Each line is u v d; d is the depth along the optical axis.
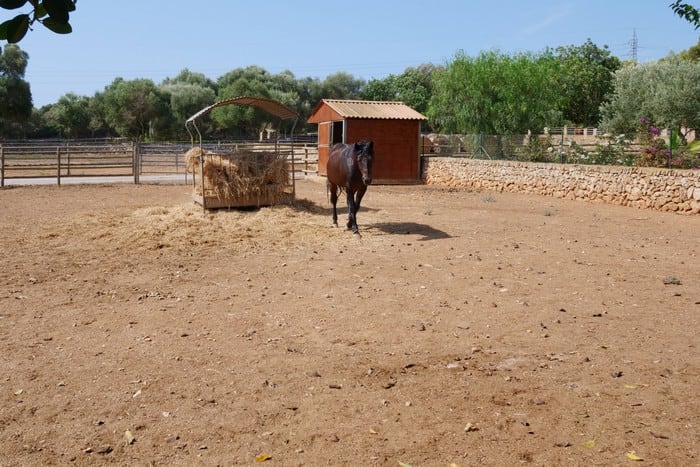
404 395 4.55
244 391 4.63
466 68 29.62
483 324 6.24
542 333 5.94
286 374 4.96
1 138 53.03
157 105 58.97
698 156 17.69
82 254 9.77
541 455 3.67
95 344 5.67
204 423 4.12
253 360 5.27
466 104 29.77
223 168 13.55
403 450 3.75
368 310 6.75
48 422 4.13
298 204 14.71
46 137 66.44
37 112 66.38
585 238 11.32
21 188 21.23
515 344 5.64
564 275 8.33
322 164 26.00
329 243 10.70
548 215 14.55
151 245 10.37
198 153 14.62
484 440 3.87
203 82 70.12
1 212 14.66
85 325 6.23
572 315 6.53
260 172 13.90
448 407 4.34
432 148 26.30
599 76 53.66
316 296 7.35
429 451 3.74
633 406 4.32
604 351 5.44
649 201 15.84
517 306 6.88
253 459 3.66
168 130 60.50
